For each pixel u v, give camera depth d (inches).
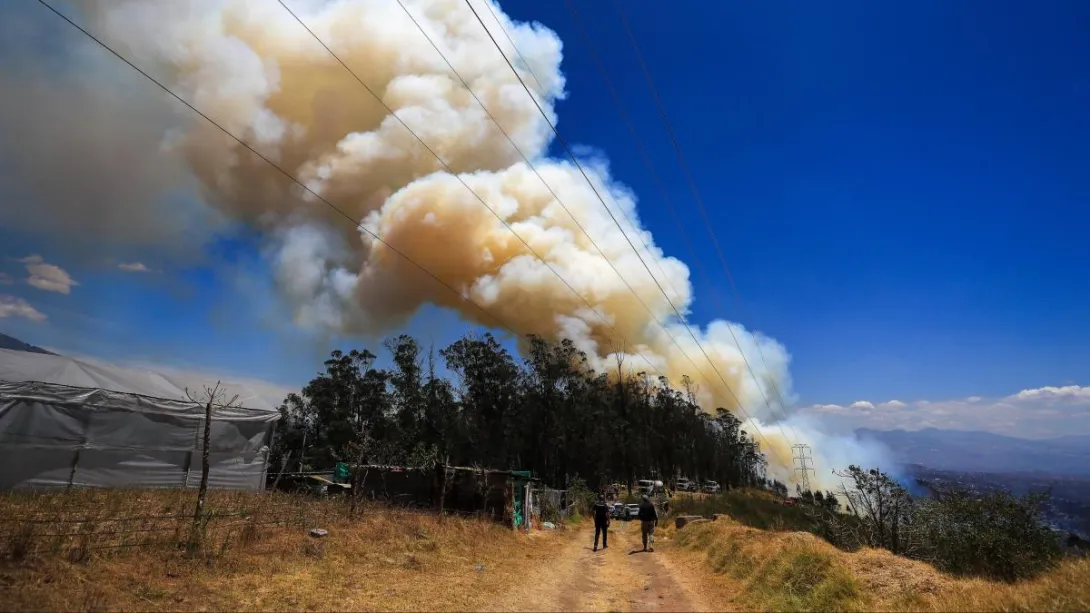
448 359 2596.0
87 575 301.4
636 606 397.4
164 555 354.3
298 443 2394.2
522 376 2679.6
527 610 359.6
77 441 682.8
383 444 1099.3
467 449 2439.7
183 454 780.0
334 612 306.0
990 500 499.5
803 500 1406.3
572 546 853.2
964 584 332.2
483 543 655.1
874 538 648.4
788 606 367.6
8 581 273.4
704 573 558.6
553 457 2677.2
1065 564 311.4
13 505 444.8
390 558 466.6
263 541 433.1
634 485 3385.8
